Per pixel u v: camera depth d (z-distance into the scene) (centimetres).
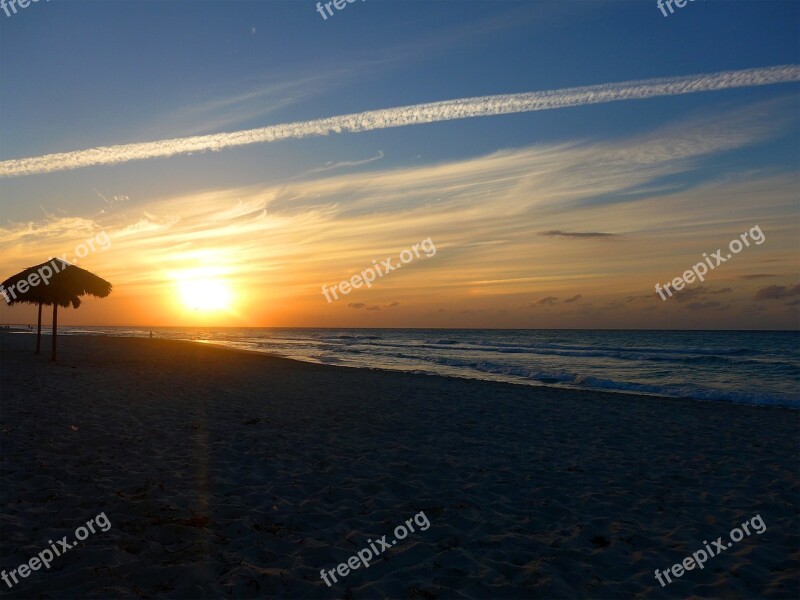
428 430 970
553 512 559
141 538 443
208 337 8038
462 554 445
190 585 372
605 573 422
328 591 377
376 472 678
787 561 454
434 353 4022
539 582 400
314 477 643
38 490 541
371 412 1139
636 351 4206
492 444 878
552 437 957
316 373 2041
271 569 404
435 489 622
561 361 3288
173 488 572
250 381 1658
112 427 844
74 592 357
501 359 3431
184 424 902
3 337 3794
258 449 761
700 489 654
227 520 493
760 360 3328
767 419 1207
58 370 1602
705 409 1347
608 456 820
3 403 981
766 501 607
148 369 1852
